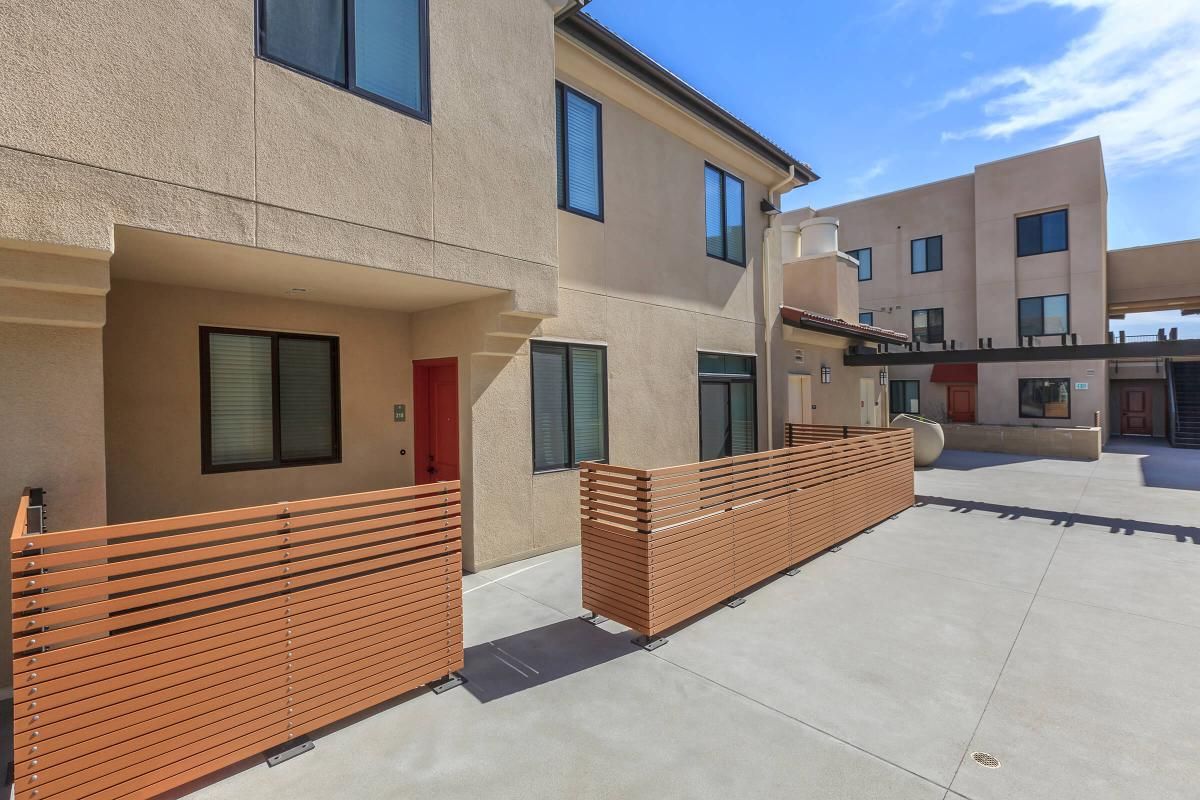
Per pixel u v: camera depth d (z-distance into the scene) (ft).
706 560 18.69
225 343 19.93
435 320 23.89
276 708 11.46
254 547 11.30
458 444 23.26
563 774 11.05
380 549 13.21
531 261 20.85
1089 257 75.10
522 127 20.57
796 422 45.24
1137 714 13.02
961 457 62.80
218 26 13.29
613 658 15.89
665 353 31.71
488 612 19.07
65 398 12.84
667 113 30.94
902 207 91.91
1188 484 44.37
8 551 12.37
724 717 12.98
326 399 22.62
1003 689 14.14
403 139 16.94
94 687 9.46
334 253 15.33
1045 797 10.34
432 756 11.60
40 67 10.98
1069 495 39.96
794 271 53.21
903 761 11.40
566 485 26.32
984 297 82.53
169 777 10.15
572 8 23.12
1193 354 38.75
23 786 8.82
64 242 11.21
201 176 12.98
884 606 19.61
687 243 33.32
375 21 16.48
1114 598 20.22
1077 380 76.07
